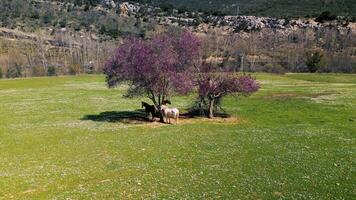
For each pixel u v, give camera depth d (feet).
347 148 107.34
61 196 73.67
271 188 76.33
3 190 77.87
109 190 76.48
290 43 573.74
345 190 75.25
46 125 152.15
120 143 117.91
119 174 87.25
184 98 226.58
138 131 136.67
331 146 109.91
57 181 82.99
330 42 553.23
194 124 148.66
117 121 158.40
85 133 135.33
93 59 531.91
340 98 208.23
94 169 91.40
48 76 435.53
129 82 162.71
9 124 156.04
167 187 77.61
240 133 129.49
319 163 92.94
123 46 157.89
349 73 414.41
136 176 85.30
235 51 532.32
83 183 81.56
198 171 87.97
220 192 74.43
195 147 110.83
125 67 151.94
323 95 221.87
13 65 487.20
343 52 503.20
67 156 104.32
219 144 113.80
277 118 158.40
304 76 362.74
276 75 377.71
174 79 152.25
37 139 126.93
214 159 97.86
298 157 98.17
